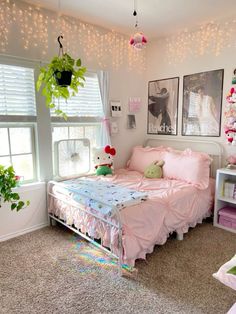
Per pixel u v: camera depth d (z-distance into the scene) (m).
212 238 2.53
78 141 3.11
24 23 2.49
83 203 2.21
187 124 3.37
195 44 3.18
